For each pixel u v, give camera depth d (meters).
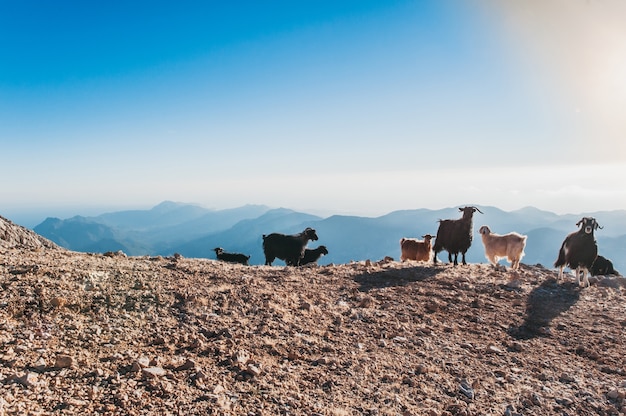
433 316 10.60
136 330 7.59
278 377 6.59
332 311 10.14
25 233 16.73
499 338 9.62
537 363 8.40
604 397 7.24
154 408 5.27
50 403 5.07
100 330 7.30
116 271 10.75
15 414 4.69
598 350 9.24
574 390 7.40
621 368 8.38
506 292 13.11
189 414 5.25
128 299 8.91
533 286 14.04
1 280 8.84
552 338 9.87
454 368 7.75
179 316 8.50
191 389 5.84
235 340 7.67
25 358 6.02
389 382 6.99
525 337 9.83
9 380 5.39
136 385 5.73
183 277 11.19
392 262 17.41
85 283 9.41
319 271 14.41
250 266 14.82
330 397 6.23
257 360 7.05
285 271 13.97
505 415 6.38
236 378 6.36
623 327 10.65
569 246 14.30
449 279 14.20
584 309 12.02
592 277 15.78
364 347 8.29
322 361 7.36
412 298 11.91
